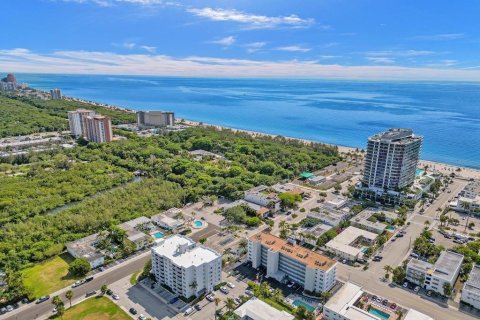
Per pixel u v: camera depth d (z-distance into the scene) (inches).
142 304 7529.5
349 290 7578.7
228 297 7775.6
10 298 7470.5
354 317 6683.1
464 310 7445.9
